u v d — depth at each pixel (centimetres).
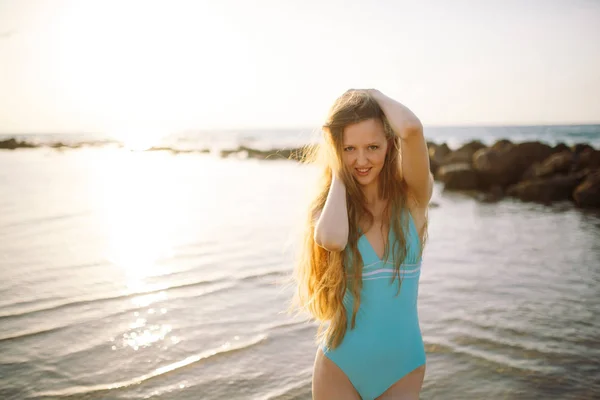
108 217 1183
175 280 661
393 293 205
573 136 6738
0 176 2230
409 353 208
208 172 2580
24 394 372
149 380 392
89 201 1457
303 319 515
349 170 208
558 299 566
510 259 762
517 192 1689
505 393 363
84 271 706
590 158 1859
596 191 1441
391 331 204
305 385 382
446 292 593
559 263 737
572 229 1048
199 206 1371
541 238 941
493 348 435
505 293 589
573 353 424
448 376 388
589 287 612
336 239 193
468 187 1928
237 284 640
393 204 208
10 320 518
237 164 3206
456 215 1277
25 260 765
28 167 2791
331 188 204
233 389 378
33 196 1555
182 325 504
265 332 483
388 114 196
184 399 365
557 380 380
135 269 712
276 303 567
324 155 221
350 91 215
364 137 201
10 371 408
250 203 1428
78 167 2823
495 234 985
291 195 1605
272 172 2581
